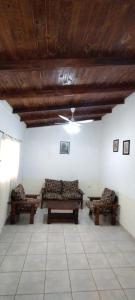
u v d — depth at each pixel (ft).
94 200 18.45
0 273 9.37
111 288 8.55
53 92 11.53
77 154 23.15
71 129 19.16
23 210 15.98
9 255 11.00
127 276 9.40
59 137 22.91
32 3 5.21
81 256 11.15
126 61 8.49
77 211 16.43
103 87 12.02
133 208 13.99
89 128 23.09
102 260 10.77
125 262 10.62
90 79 11.00
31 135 22.65
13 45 7.00
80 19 5.99
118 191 16.98
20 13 5.52
